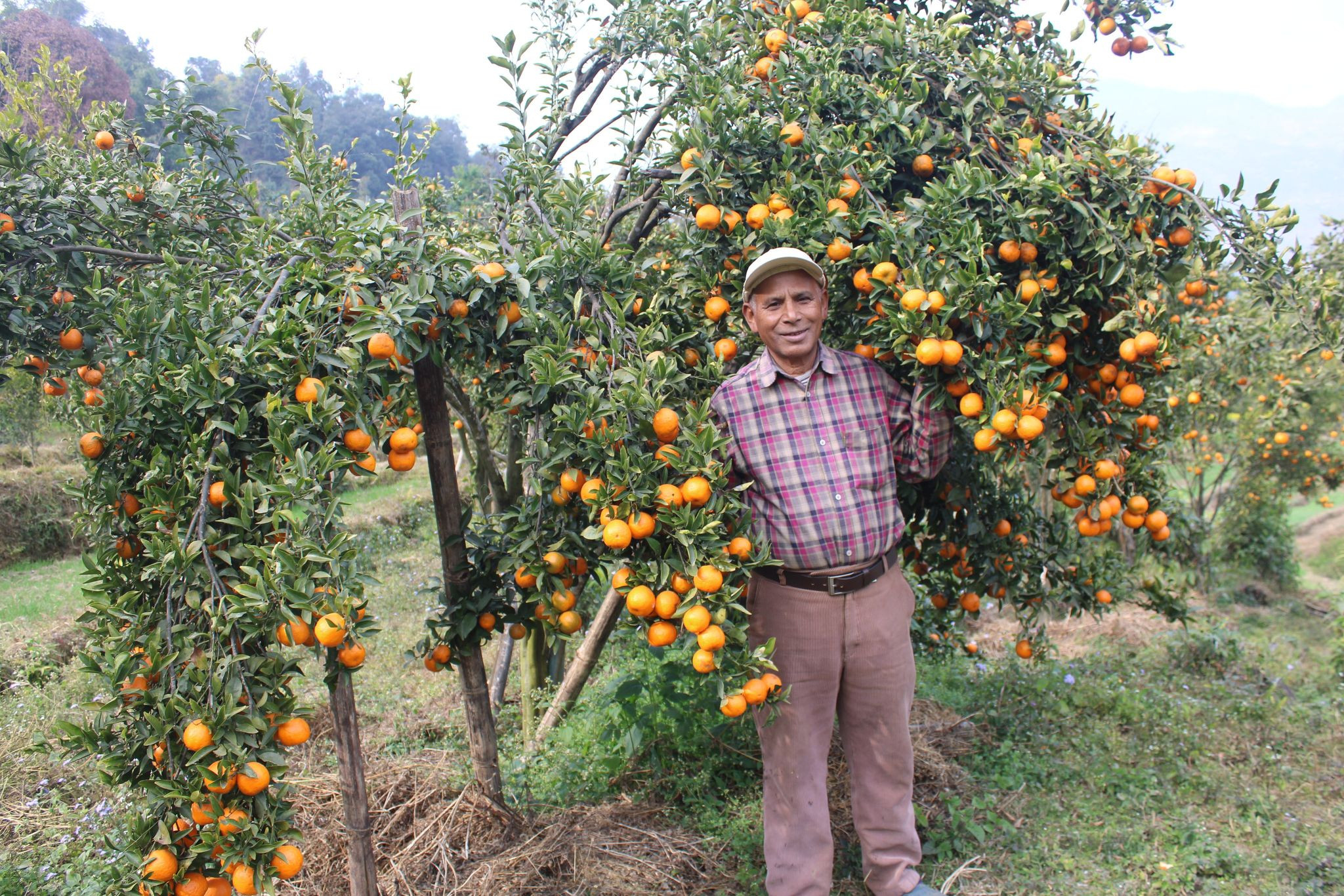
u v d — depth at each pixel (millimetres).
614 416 1917
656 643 1940
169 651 1633
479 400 2553
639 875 2730
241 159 2785
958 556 3199
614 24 2893
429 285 1891
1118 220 2236
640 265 2439
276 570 1587
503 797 2906
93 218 2383
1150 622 6043
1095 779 3486
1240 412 6980
